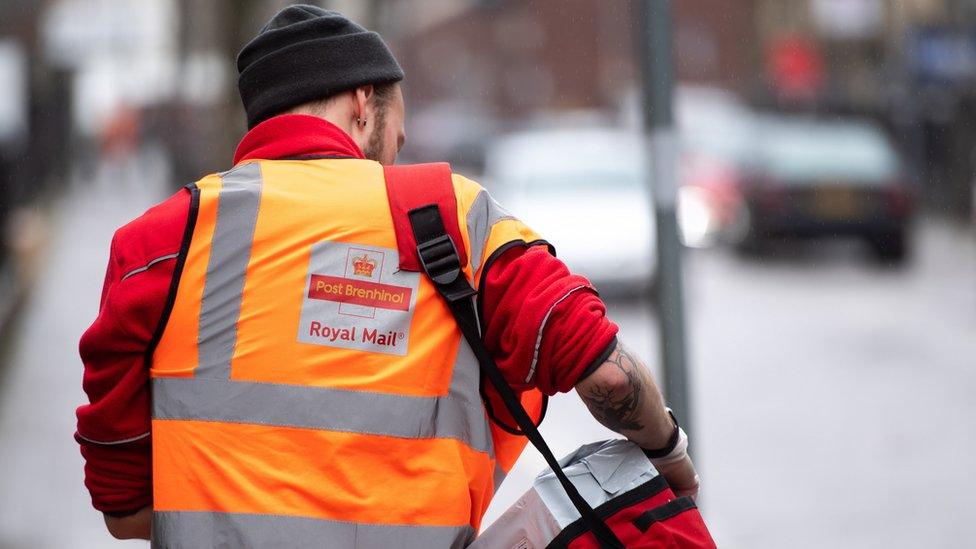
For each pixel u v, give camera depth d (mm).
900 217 52406
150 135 116062
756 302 43906
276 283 5949
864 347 34875
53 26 91812
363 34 6488
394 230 6027
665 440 6320
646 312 39156
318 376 5887
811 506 20156
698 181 57219
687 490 6660
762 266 53188
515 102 167375
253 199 6043
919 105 73062
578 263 39594
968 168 69688
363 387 5879
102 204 87062
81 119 117375
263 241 5988
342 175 6133
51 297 44750
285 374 5879
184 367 5953
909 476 21781
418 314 5984
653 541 6059
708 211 56062
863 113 56250
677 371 13938
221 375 5910
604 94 147000
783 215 52562
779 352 34531
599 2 149500
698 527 6152
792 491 21094
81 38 94312
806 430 25469
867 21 92938
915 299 43438
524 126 121062
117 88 119812
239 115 35156
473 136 129500
